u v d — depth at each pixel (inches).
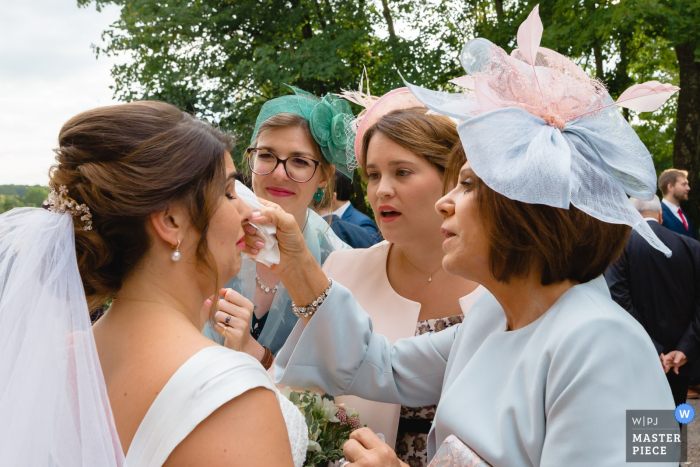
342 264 95.3
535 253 53.7
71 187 46.8
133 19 494.0
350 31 463.8
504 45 466.6
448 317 83.7
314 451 65.3
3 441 43.9
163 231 47.5
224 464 39.6
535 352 52.0
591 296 51.7
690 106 476.7
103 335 47.4
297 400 70.4
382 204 82.7
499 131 51.4
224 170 50.9
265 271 102.7
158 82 485.7
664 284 177.5
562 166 48.2
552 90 53.7
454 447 53.2
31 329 44.9
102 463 41.4
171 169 46.9
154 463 39.9
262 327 105.0
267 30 496.4
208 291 52.1
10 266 48.3
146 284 48.5
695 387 233.5
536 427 49.3
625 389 45.4
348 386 75.3
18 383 44.6
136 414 42.1
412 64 498.3
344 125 106.9
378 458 59.9
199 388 41.1
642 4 387.5
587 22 411.8
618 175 53.5
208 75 491.8
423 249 84.5
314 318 74.0
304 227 111.8
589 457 44.1
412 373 74.0
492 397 54.9
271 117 108.0
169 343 44.8
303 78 444.8
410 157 80.4
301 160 107.3
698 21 394.3
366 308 88.3
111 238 47.1
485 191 53.4
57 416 43.9
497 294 58.6
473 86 58.6
